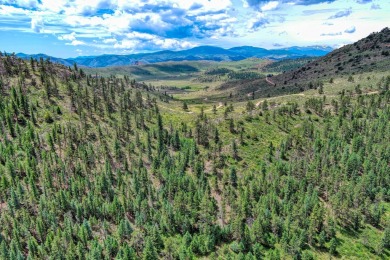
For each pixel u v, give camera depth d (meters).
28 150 160.75
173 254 120.62
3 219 125.69
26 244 122.06
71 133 183.38
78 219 134.88
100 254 117.38
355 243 131.50
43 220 128.50
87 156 171.88
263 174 177.25
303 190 161.38
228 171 181.12
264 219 137.12
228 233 134.00
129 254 115.50
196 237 129.38
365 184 157.38
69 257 113.31
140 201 146.75
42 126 190.12
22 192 137.50
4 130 172.62
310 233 129.38
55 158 160.62
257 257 122.06
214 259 119.50
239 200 151.25
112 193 152.25
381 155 189.00
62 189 148.75
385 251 126.88
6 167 146.75
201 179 169.00
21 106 195.12
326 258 122.81
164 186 164.12
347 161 178.50
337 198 146.25
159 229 136.50
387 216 146.75
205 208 140.50
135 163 179.12
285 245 124.50
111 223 140.25
